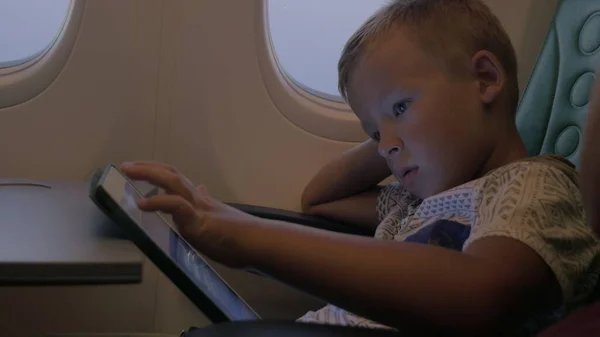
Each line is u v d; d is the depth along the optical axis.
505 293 0.58
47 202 0.93
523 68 1.39
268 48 1.36
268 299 1.42
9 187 1.07
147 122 1.33
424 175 0.86
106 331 1.39
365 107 0.91
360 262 0.58
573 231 0.69
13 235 0.66
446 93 0.84
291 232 0.61
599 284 0.72
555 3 1.39
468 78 0.85
